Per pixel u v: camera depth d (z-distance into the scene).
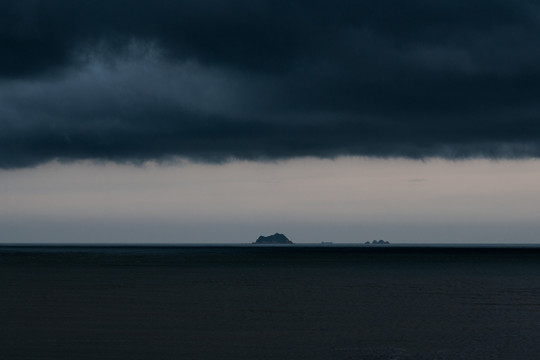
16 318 45.41
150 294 65.25
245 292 68.56
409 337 38.25
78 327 41.12
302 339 37.38
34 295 63.28
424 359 31.88
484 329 41.38
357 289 73.56
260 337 37.97
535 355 32.75
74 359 31.22
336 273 109.88
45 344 34.94
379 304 56.59
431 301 59.41
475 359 31.81
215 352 33.25
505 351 33.84
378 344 35.94
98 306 53.47
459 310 52.03
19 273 104.88
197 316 47.34
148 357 31.88
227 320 45.22
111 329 40.41
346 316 47.94
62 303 55.78
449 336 38.62
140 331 39.72
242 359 31.61
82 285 77.31
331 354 33.03
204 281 86.38
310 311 51.06
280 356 32.41
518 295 66.00
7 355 31.98
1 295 63.12
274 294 66.19
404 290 72.31
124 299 59.78
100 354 32.41
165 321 44.38
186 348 34.22
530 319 46.31
